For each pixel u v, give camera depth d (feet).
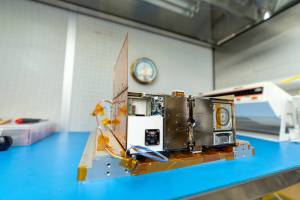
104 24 4.71
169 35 5.56
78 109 4.20
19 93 3.70
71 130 4.09
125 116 1.52
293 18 4.09
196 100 1.74
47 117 3.90
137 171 1.36
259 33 4.91
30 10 3.96
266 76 4.64
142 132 1.46
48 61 4.01
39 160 1.74
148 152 1.43
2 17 3.73
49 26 4.11
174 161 1.51
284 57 4.25
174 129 1.59
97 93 4.40
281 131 3.10
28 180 1.24
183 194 1.06
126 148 1.38
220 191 1.19
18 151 2.13
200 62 6.16
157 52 5.39
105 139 2.05
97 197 1.01
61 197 1.00
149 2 4.15
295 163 1.75
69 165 1.59
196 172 1.44
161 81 5.34
